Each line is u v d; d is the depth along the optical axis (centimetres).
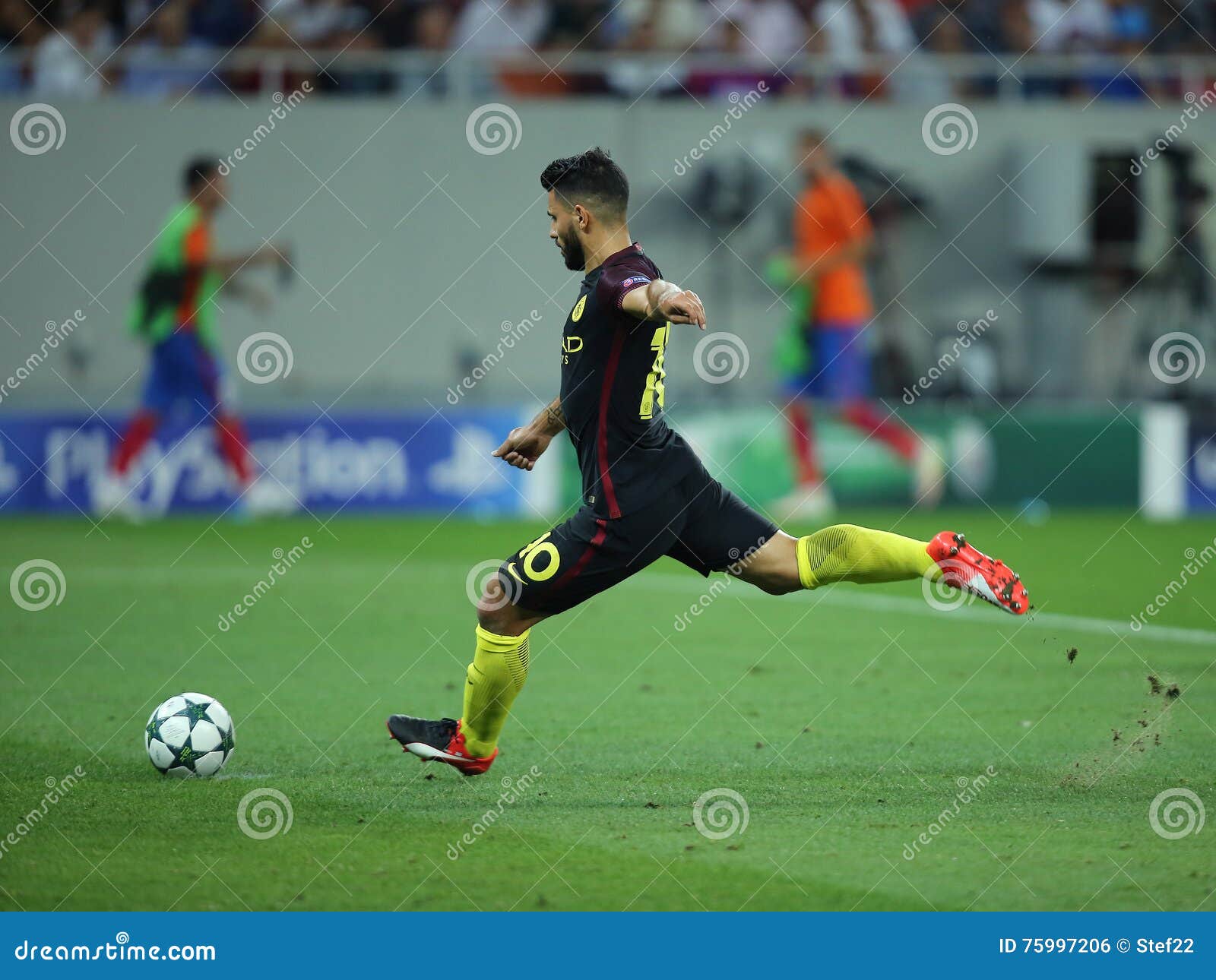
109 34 6506
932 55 6869
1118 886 1455
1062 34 6944
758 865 1522
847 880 1474
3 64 6366
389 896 1435
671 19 6694
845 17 6775
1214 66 6812
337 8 6606
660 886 1463
